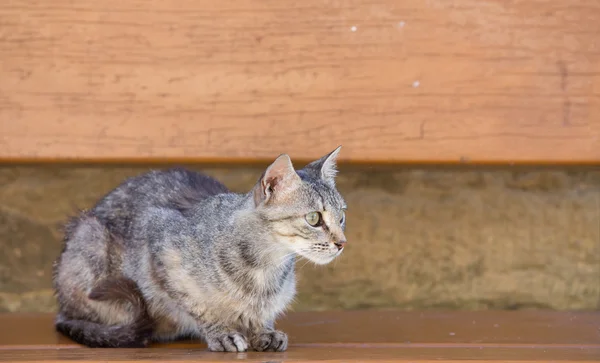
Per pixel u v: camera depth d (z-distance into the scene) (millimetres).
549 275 6723
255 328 5188
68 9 5797
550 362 4215
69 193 6664
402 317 6031
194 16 5836
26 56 5785
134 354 4621
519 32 5887
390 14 5875
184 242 5148
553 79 5883
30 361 4227
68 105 5797
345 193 6723
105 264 5570
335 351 4715
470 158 5859
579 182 6750
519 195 6734
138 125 5816
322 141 5863
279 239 5121
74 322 5348
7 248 6598
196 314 5113
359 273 6695
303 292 6684
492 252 6723
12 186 6609
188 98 5832
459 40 5875
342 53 5863
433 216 6723
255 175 6812
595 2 5902
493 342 5098
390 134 5863
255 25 5859
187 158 5832
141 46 5828
